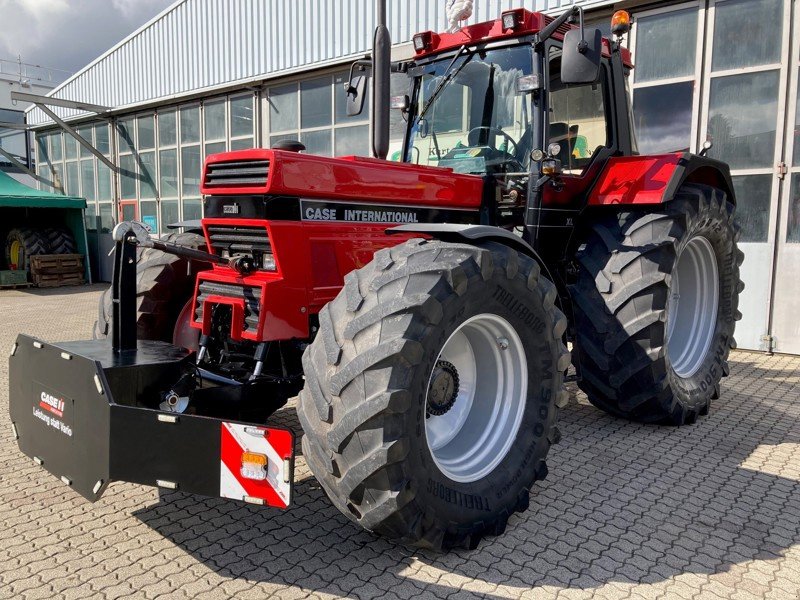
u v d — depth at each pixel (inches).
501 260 99.6
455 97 149.9
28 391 105.7
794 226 243.9
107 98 545.0
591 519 110.1
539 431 109.5
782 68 240.1
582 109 153.6
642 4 266.5
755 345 254.4
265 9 403.5
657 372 145.9
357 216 117.3
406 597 86.4
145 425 87.8
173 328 139.2
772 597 87.8
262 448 84.4
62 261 529.7
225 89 440.5
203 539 102.0
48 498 117.7
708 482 126.3
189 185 495.8
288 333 109.5
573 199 152.6
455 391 107.8
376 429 85.1
